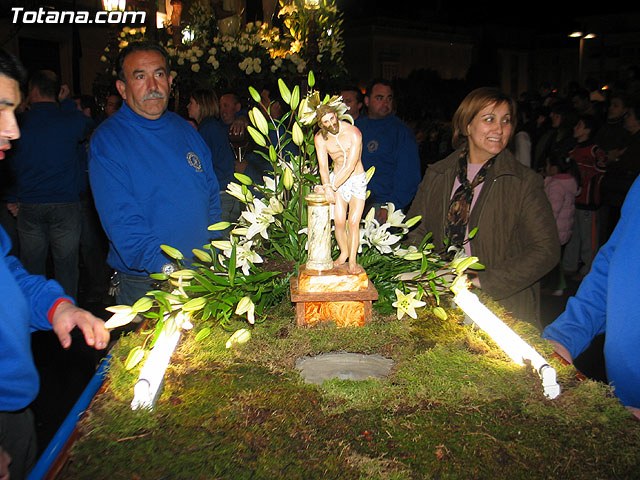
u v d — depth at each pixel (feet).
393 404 3.97
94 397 4.04
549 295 16.84
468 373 4.36
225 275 5.56
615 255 4.83
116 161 7.63
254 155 13.64
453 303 5.90
